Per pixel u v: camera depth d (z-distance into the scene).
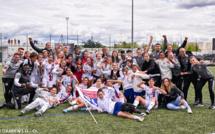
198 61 5.97
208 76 5.98
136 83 6.34
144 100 5.79
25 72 5.91
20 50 6.68
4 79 6.11
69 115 5.32
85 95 5.83
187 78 6.43
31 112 5.59
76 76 7.50
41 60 7.04
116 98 5.91
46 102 5.66
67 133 4.03
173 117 5.08
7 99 6.18
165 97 5.96
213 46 27.03
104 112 5.63
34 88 6.14
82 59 7.76
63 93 6.75
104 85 6.48
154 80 6.11
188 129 4.23
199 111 5.64
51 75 6.85
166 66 6.43
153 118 5.01
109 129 4.24
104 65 7.32
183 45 7.27
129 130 4.18
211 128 4.28
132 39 17.41
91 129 4.25
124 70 6.70
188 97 7.70
